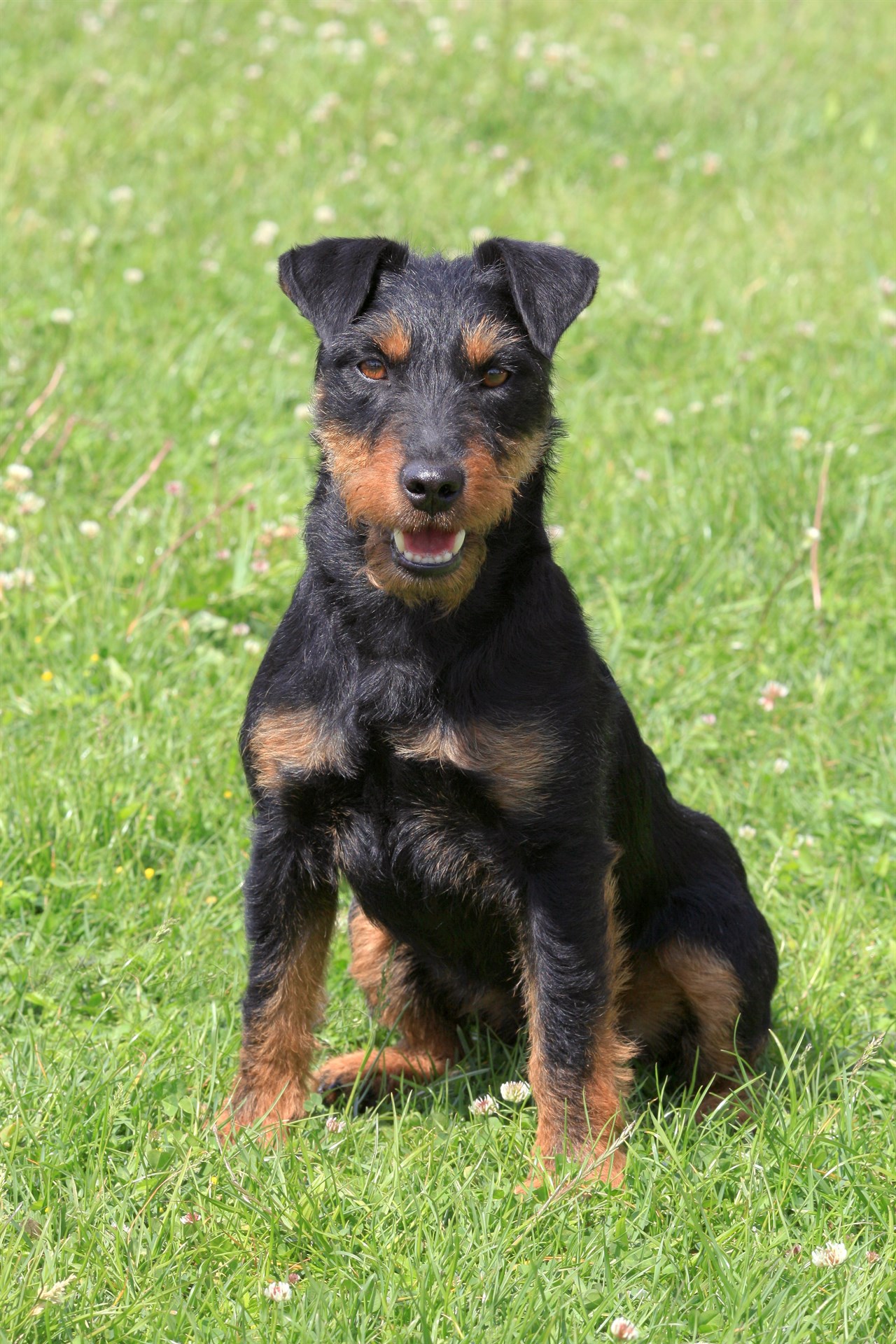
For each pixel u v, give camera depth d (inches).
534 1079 182.1
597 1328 149.7
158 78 581.0
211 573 303.3
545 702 179.2
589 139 589.6
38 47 590.2
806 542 322.0
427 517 171.2
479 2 732.0
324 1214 163.3
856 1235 165.9
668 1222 166.4
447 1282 151.9
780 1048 194.4
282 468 354.6
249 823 230.7
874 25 766.5
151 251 444.5
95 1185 164.9
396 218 488.1
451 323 182.7
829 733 276.2
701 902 206.8
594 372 417.4
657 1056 215.6
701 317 442.3
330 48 627.8
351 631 181.3
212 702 266.8
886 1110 189.0
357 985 217.6
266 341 413.7
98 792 237.1
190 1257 156.6
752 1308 151.1
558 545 323.3
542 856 179.9
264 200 494.3
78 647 280.8
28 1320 144.1
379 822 184.5
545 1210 162.6
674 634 307.4
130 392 373.1
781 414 377.1
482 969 200.5
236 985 210.1
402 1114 193.8
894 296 458.6
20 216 459.8
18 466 313.3
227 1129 184.1
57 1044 192.1
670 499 340.8
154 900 224.4
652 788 205.0
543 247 190.9
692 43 713.6
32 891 223.9
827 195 555.2
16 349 381.1
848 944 225.1
